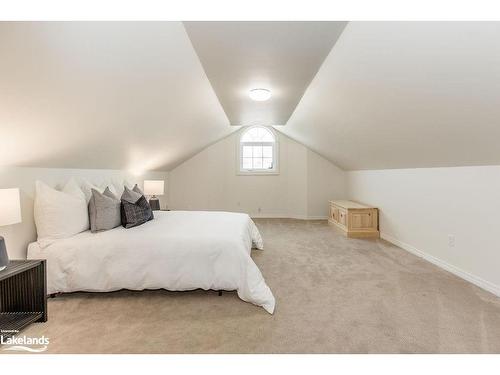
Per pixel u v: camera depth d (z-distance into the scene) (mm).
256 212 6461
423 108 2078
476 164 2527
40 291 1891
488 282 2434
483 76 1479
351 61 2062
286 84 2867
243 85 2910
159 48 1880
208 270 2258
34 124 1915
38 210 2287
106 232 2455
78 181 2998
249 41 1968
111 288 2244
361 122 3021
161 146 4105
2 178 2156
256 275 2230
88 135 2488
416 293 2373
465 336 1747
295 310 2088
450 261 2908
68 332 1790
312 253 3566
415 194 3537
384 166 4191
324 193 6250
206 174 6219
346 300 2246
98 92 1976
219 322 1921
